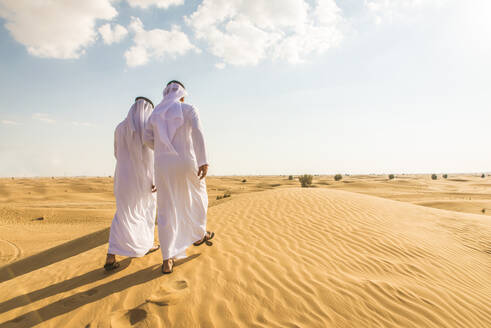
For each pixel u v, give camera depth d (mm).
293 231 5328
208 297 2582
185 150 3156
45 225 17594
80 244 8602
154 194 3664
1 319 2316
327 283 3041
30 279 3287
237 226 5578
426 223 7250
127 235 3188
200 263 3385
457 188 41094
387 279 3500
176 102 3250
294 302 2604
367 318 2488
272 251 4035
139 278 2998
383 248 4828
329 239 4992
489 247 5906
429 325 2537
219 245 4156
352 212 7242
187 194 3172
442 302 3020
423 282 3584
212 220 6195
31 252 10883
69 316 2316
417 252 4848
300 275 3207
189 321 2236
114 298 2586
